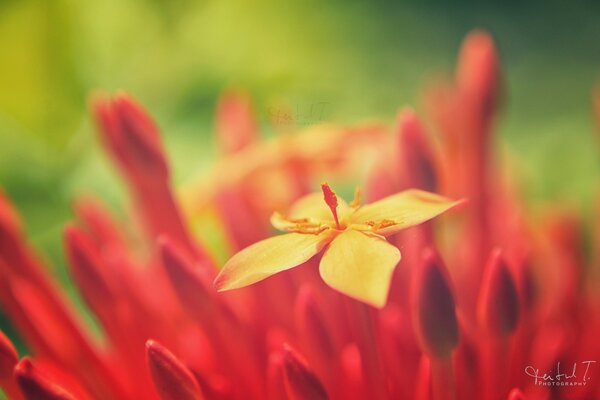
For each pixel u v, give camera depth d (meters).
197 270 0.18
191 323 0.20
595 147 0.26
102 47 0.23
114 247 0.19
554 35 0.33
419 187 0.18
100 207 0.20
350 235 0.14
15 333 0.22
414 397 0.18
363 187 0.21
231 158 0.20
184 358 0.19
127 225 0.23
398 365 0.18
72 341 0.18
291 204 0.20
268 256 0.14
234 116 0.21
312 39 0.25
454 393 0.16
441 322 0.16
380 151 0.20
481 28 0.32
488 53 0.21
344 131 0.20
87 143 0.23
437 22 0.32
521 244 0.19
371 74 0.27
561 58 0.32
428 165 0.18
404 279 0.18
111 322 0.19
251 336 0.19
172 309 0.19
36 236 0.23
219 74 0.24
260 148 0.20
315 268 0.19
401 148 0.18
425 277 0.16
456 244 0.21
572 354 0.19
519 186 0.23
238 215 0.19
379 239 0.14
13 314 0.18
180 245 0.19
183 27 0.24
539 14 0.33
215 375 0.18
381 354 0.17
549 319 0.20
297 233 0.14
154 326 0.19
